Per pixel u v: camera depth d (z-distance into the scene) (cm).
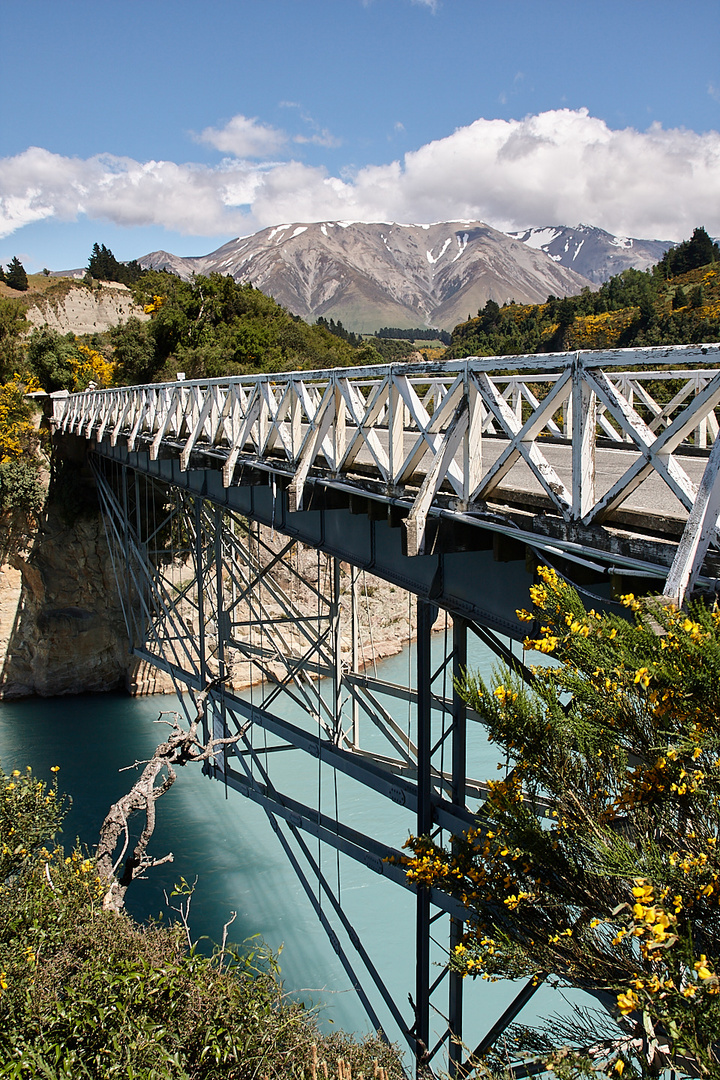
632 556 479
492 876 599
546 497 574
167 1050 640
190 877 1841
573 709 507
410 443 1227
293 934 1631
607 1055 464
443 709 849
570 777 507
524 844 524
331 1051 743
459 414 641
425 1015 877
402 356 10819
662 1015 383
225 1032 677
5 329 5209
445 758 2161
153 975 703
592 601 596
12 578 2950
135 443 1881
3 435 2900
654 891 401
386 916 1692
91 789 2230
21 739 2591
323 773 2295
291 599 3067
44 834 1016
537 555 570
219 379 1299
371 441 796
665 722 427
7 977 664
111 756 2458
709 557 438
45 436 2977
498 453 1077
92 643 3008
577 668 496
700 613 397
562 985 514
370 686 1297
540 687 515
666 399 1469
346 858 1945
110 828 1080
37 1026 627
